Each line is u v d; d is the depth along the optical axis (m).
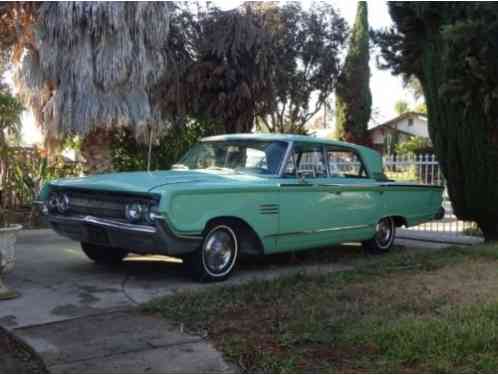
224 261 6.42
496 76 7.87
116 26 10.12
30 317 4.85
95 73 10.34
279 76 19.11
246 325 4.60
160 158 12.70
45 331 4.46
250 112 13.20
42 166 11.45
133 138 12.30
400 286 5.93
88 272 6.80
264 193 6.55
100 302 5.39
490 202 8.70
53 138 10.97
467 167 8.69
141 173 6.73
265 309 5.05
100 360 3.86
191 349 4.08
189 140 12.77
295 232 7.00
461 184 8.90
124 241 5.94
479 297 5.35
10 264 5.78
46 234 10.05
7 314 4.93
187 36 13.07
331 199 7.48
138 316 4.90
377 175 8.56
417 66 9.34
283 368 3.69
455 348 3.89
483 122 8.40
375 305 5.12
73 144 12.12
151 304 5.13
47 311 5.04
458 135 8.65
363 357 3.89
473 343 3.96
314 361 3.84
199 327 4.55
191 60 13.03
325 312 4.90
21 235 9.87
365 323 4.49
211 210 5.98
